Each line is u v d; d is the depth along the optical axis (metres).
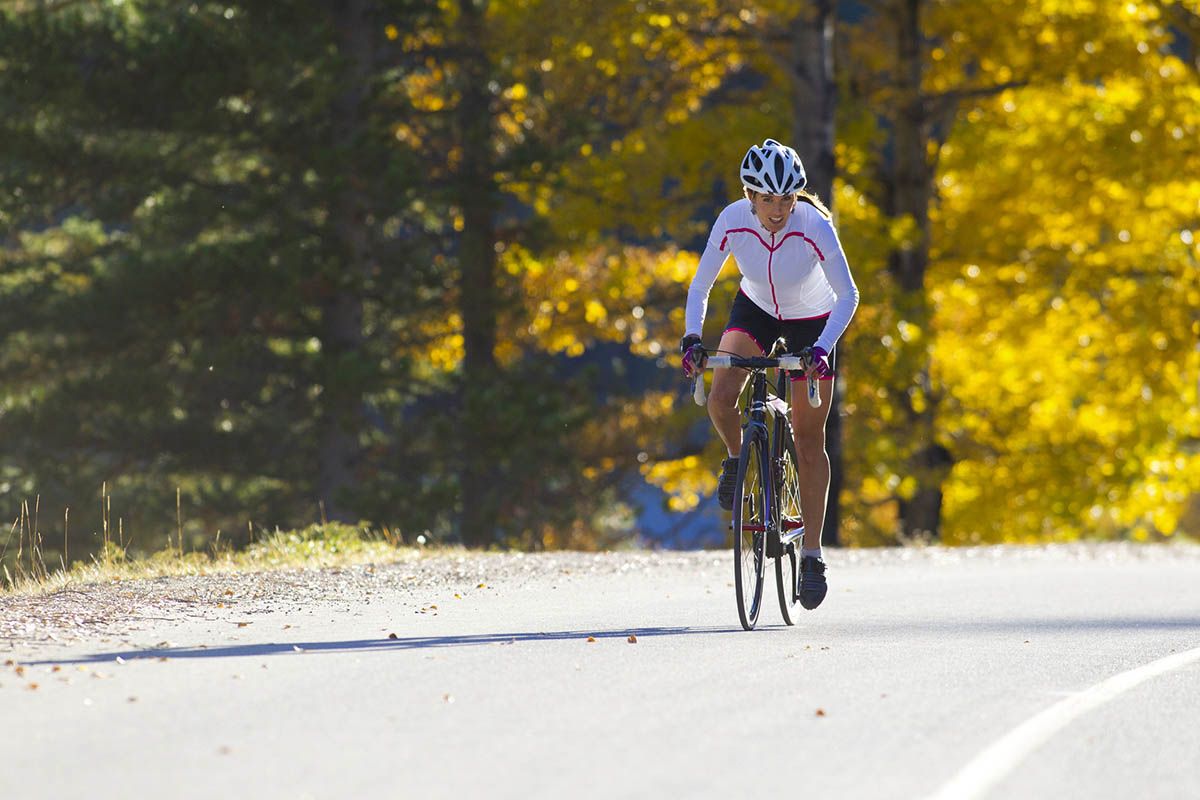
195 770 15.86
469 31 84.69
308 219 84.25
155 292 79.56
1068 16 83.00
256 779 15.52
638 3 76.25
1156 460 90.00
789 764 16.56
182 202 81.56
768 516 28.11
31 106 79.56
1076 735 18.86
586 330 99.88
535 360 90.38
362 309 85.25
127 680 20.67
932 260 91.38
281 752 16.69
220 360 79.94
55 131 79.56
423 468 86.00
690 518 100.00
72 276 93.25
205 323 80.81
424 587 34.22
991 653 25.36
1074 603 35.66
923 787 15.78
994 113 89.44
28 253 97.12
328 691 20.12
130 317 81.31
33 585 33.09
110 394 82.19
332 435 84.00
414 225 90.56
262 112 81.38
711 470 92.31
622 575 39.81
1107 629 29.80
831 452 78.19
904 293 84.56
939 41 90.38
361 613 28.78
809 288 27.61
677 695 20.36
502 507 86.19
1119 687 22.14
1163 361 89.06
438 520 80.38
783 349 28.41
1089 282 88.00
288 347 91.44
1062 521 90.06
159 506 85.06
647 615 29.91
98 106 79.06
